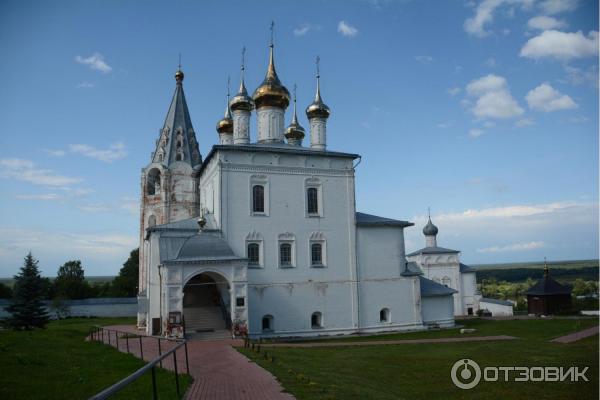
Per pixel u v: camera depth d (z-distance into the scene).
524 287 130.88
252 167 40.81
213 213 41.84
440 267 70.12
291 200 41.66
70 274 98.25
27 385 14.77
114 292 86.56
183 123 57.97
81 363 19.86
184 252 35.62
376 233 44.19
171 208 54.31
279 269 40.22
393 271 44.09
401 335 39.91
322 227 42.22
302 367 20.80
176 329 33.88
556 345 30.81
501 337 36.12
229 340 33.56
